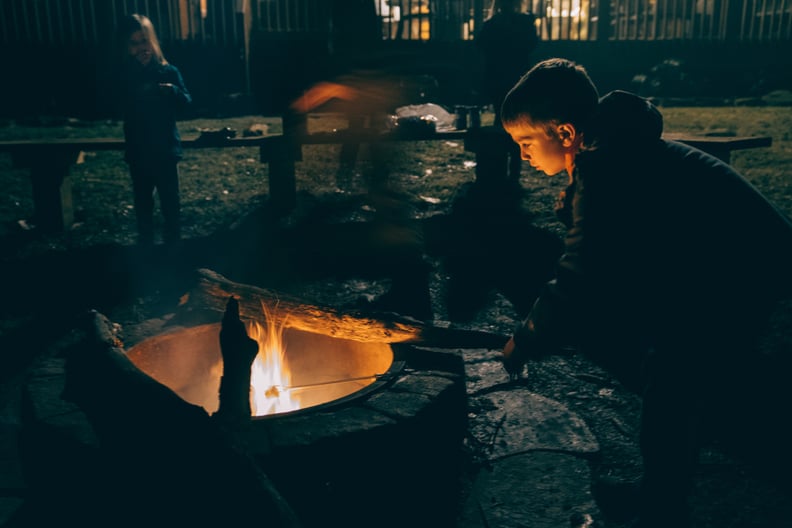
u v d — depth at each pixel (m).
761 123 13.07
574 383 3.93
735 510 2.82
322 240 6.54
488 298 5.23
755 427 3.39
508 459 3.14
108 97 15.84
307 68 6.96
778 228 2.19
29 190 8.59
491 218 7.14
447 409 2.92
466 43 16.23
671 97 17.17
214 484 2.17
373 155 7.11
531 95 2.22
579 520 2.71
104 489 2.45
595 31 17.41
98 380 2.68
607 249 2.13
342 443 2.53
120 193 8.29
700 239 2.11
